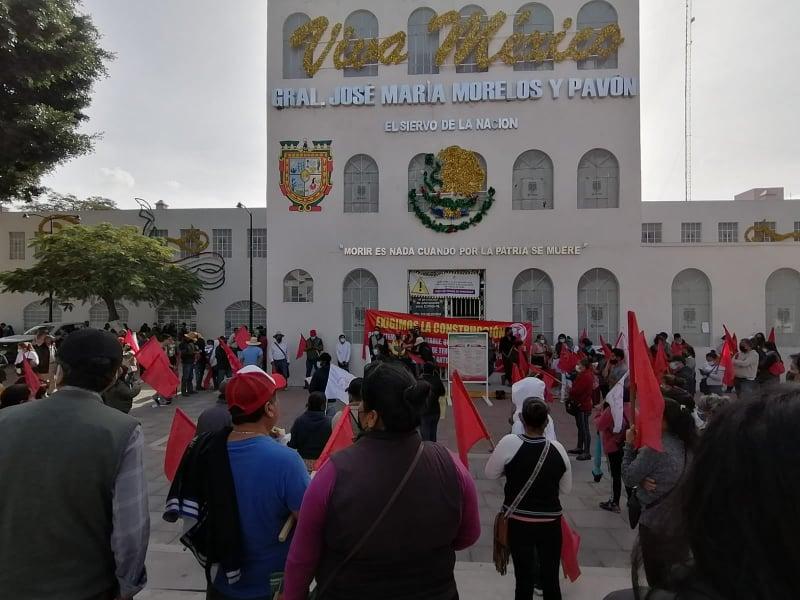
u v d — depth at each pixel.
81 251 24.56
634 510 4.39
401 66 19.19
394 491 2.07
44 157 15.31
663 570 1.18
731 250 18.42
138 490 2.46
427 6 19.22
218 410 4.98
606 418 7.00
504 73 18.95
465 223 18.94
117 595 2.50
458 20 19.06
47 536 2.27
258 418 2.86
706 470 1.10
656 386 4.05
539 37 18.73
